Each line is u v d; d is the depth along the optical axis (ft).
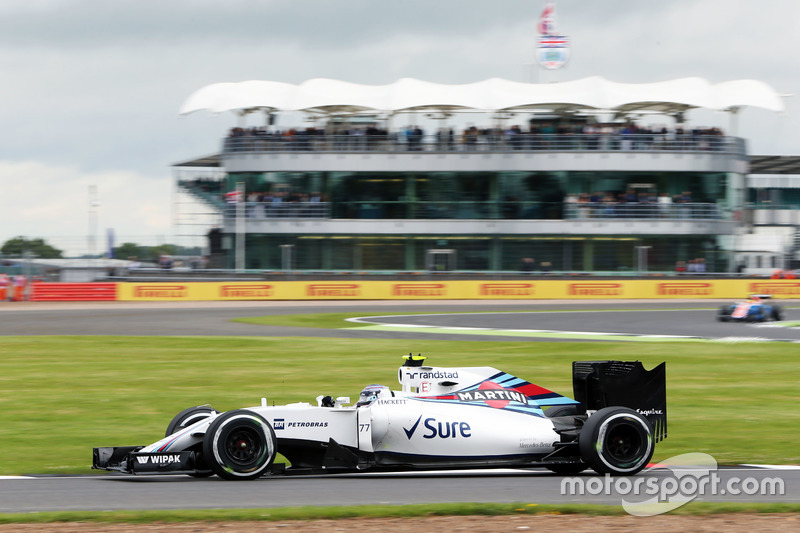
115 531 57.36
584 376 88.07
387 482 77.15
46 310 345.92
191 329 263.49
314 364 174.91
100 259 426.92
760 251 588.50
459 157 483.51
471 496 70.79
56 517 60.49
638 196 488.85
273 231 477.77
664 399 87.15
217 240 484.74
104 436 103.76
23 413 119.65
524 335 249.34
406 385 85.66
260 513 61.67
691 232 480.23
